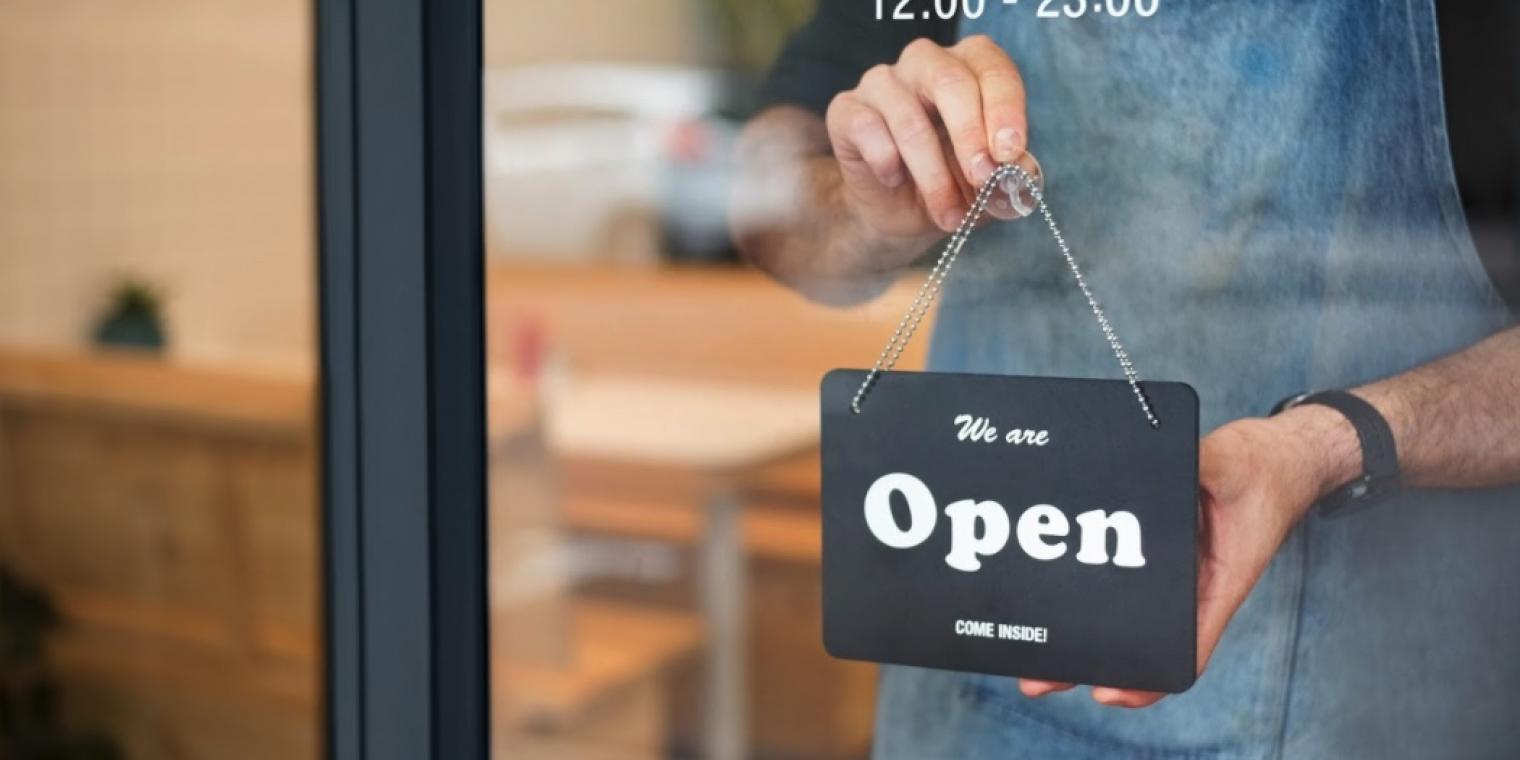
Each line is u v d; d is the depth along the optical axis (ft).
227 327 5.44
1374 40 2.68
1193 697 2.85
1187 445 2.69
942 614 2.87
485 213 3.28
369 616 3.28
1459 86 2.64
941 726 3.02
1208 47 2.77
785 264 3.07
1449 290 2.69
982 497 2.83
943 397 2.84
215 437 5.50
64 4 5.39
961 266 2.93
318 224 3.24
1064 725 2.93
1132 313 2.84
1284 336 2.77
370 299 3.20
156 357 5.53
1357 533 2.77
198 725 5.68
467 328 3.23
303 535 5.43
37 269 5.60
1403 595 2.75
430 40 3.13
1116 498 2.73
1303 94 2.73
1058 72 2.86
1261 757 2.84
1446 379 2.70
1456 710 2.75
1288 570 2.80
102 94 5.43
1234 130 2.77
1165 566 2.72
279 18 5.27
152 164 5.43
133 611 5.72
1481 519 2.71
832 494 2.94
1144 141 2.82
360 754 3.31
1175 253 2.81
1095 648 2.77
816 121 3.02
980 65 2.90
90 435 5.68
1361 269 2.73
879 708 3.07
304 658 5.49
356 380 3.24
